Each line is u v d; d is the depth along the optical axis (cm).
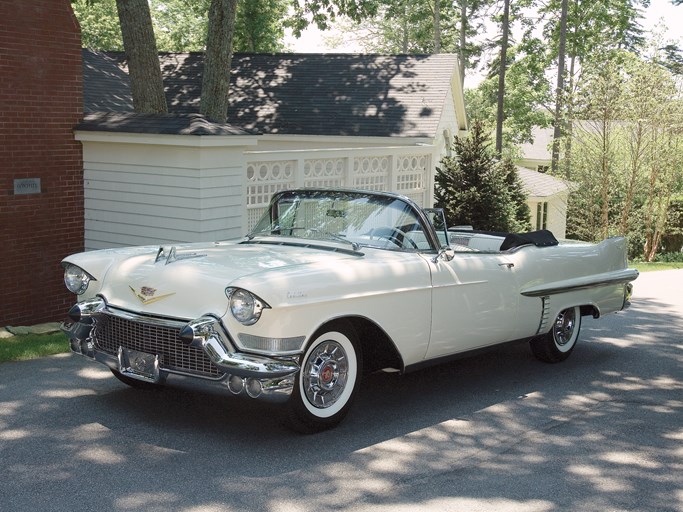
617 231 2948
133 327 543
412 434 557
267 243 654
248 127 1930
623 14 4547
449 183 1978
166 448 505
